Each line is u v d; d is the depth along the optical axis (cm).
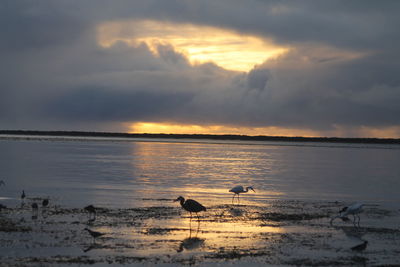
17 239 1694
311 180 4294
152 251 1591
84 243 1669
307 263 1497
